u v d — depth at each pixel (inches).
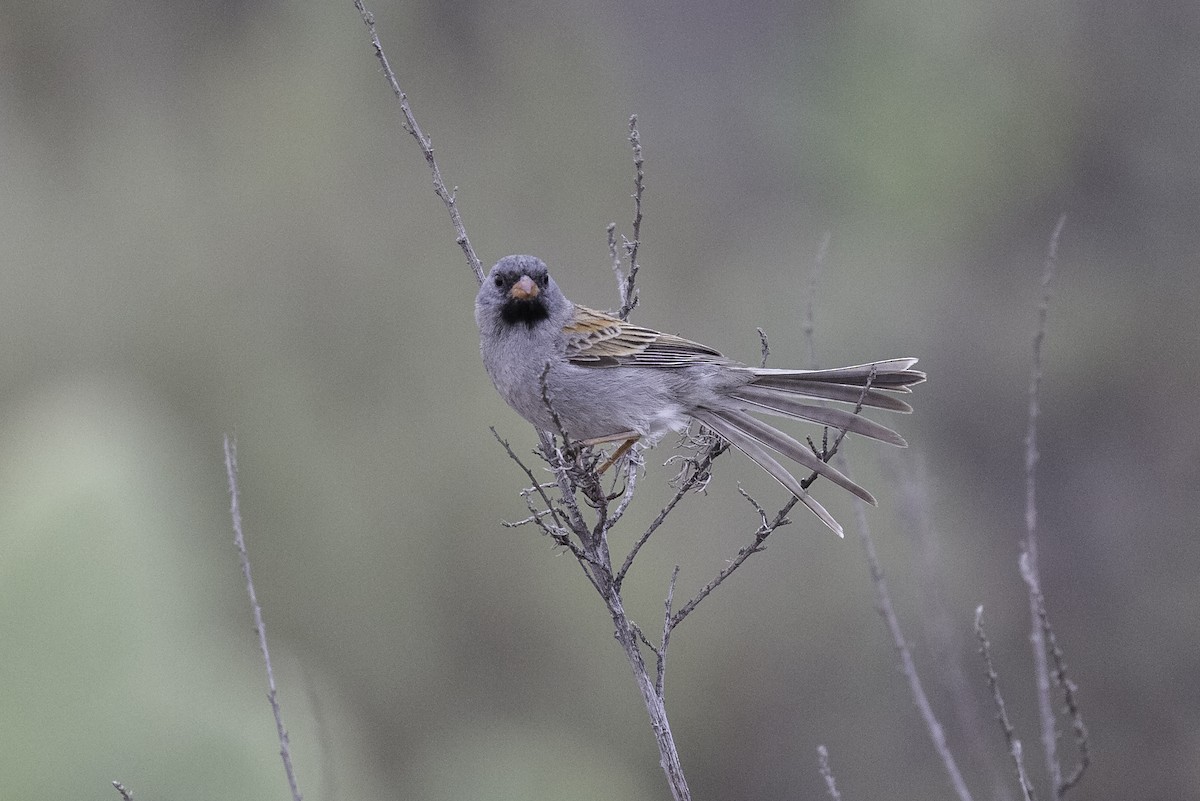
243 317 665.0
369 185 742.5
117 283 669.9
